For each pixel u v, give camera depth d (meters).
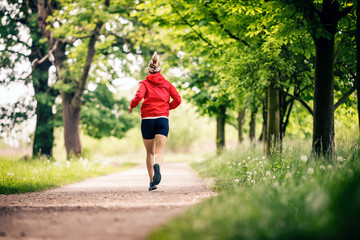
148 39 29.47
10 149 26.66
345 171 6.91
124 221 5.14
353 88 12.34
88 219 5.34
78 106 30.36
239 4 12.30
